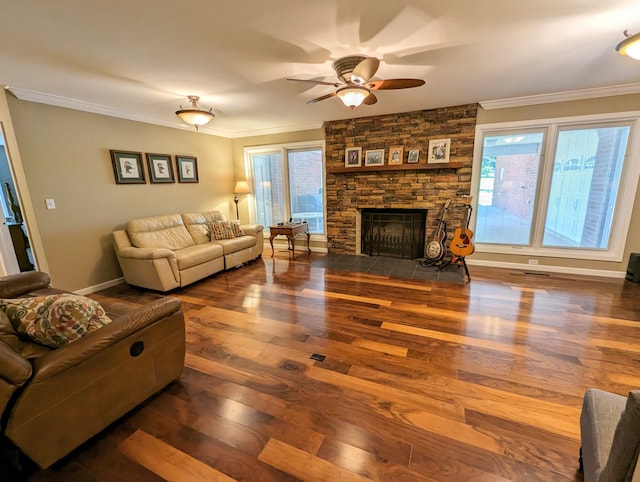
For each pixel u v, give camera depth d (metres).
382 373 1.93
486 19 1.80
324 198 5.18
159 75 2.60
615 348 2.15
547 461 1.30
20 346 1.45
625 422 0.72
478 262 4.31
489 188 4.13
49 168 3.13
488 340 2.29
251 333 2.48
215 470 1.30
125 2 1.56
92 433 1.41
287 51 2.19
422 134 4.24
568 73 2.77
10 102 2.82
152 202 4.27
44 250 3.13
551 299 3.03
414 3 1.63
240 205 5.90
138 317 1.54
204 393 1.78
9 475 1.29
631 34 1.96
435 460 1.32
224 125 4.88
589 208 3.72
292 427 1.52
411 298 3.14
